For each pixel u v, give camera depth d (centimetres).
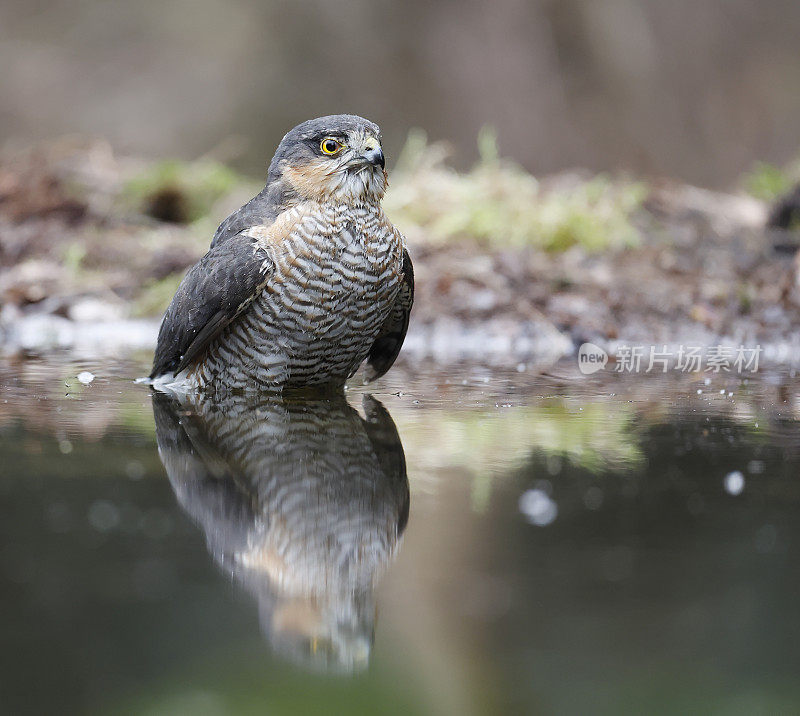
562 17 3591
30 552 498
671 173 3534
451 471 661
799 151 3459
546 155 3566
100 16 3725
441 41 3656
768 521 551
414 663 396
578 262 1636
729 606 442
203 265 985
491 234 1738
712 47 3569
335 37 3709
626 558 495
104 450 710
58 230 1823
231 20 3728
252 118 3691
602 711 364
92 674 385
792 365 1181
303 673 391
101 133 3641
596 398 952
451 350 1315
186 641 410
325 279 943
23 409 868
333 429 802
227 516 561
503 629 418
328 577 474
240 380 986
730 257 1672
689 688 377
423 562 495
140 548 507
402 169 2580
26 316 1458
